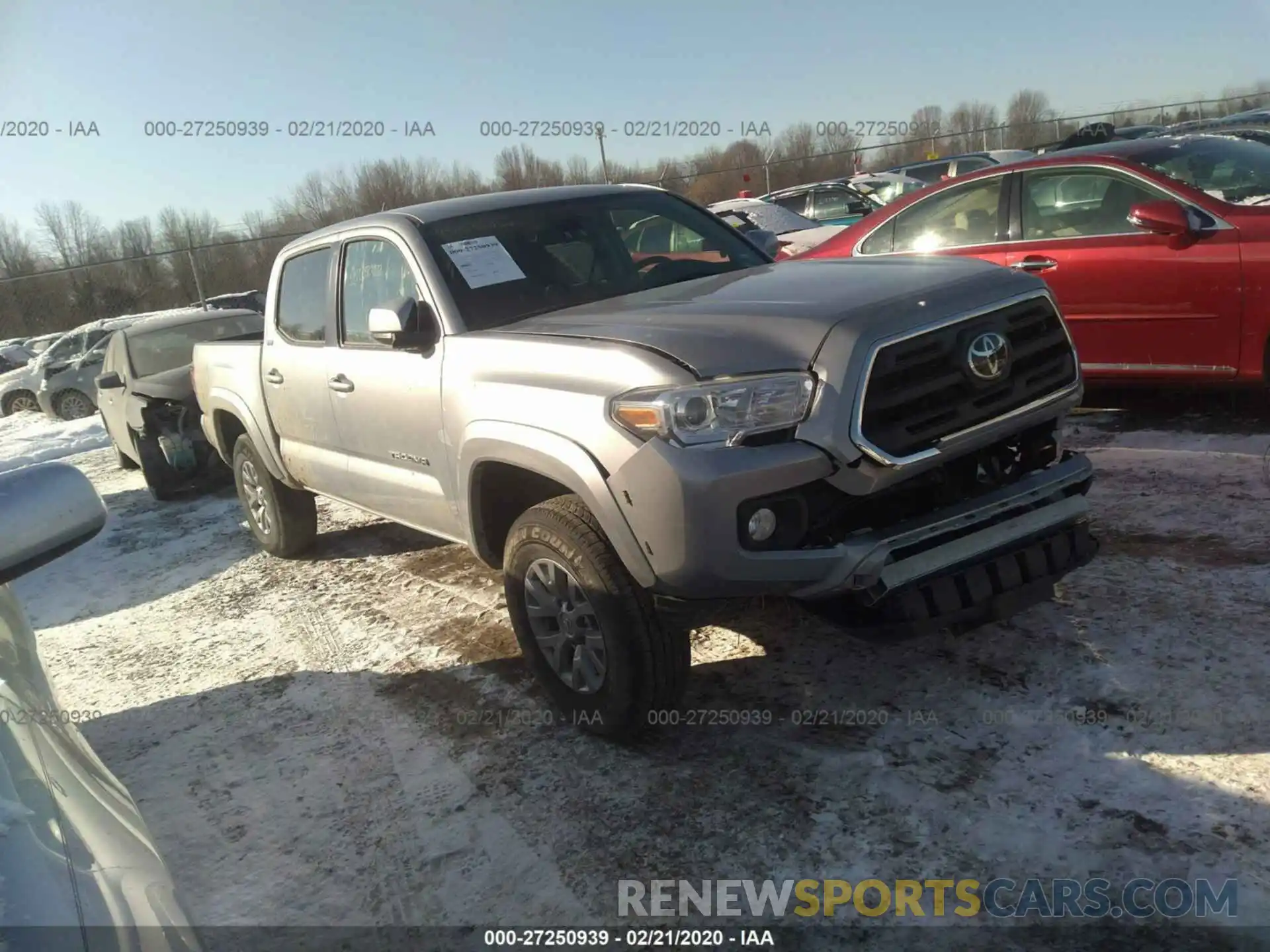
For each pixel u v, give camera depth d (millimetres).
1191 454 5035
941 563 2852
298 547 5887
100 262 15961
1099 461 5172
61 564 6828
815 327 2807
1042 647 3459
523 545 3311
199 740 3857
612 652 3092
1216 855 2416
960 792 2793
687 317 3115
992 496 2979
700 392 2713
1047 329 3131
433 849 2941
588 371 3018
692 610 2904
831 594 2859
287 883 2896
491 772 3287
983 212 6074
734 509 2684
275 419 5141
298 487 5398
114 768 3742
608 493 2887
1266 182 5422
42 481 1948
